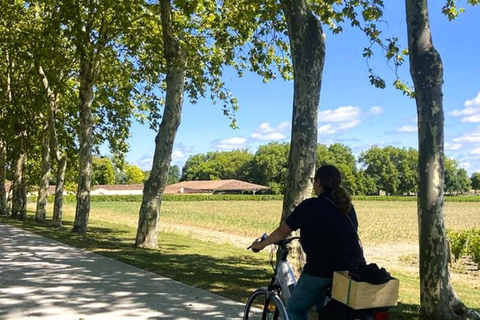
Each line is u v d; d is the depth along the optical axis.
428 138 7.26
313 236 4.25
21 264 11.16
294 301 4.47
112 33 20.28
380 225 43.47
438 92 7.29
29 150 30.22
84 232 20.19
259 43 14.52
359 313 3.97
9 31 24.61
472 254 18.72
